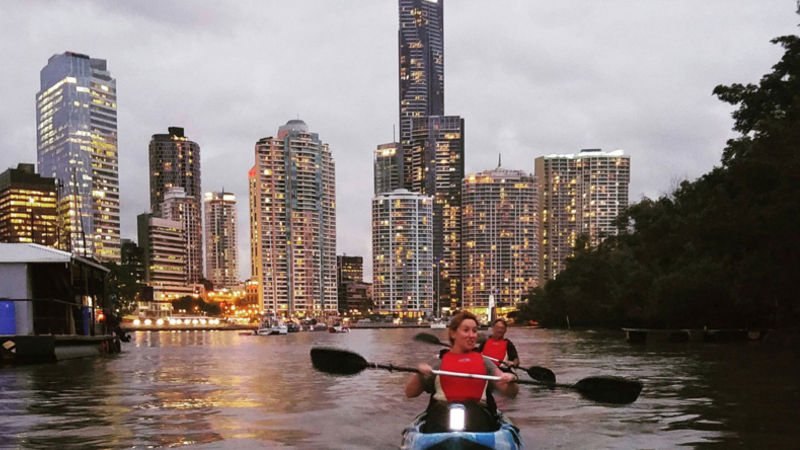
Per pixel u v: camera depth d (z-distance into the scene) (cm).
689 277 4631
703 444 807
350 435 890
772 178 2858
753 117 3716
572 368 2095
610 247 9238
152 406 1216
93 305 3562
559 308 11238
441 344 995
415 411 1128
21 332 2716
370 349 4691
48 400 1327
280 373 2072
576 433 884
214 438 870
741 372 1903
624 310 7188
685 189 5825
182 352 4081
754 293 3559
